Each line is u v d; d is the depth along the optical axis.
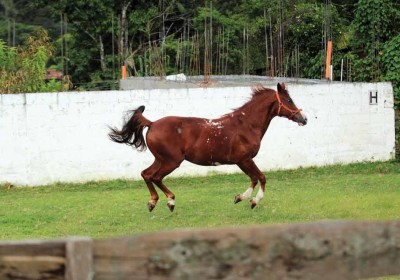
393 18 24.27
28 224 13.53
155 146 13.90
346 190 16.69
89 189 18.56
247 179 19.56
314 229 4.09
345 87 21.44
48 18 52.84
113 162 19.48
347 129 21.55
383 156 22.03
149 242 3.95
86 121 19.22
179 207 14.88
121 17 38.34
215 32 37.69
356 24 24.47
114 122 19.39
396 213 13.52
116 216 14.09
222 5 42.84
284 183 18.55
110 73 38.12
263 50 35.62
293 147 20.97
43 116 18.91
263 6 37.81
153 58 30.64
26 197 17.23
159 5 39.09
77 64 39.50
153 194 14.16
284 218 13.48
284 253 4.05
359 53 28.59
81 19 38.62
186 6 41.62
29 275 4.00
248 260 4.02
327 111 21.28
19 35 48.41
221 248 3.99
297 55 27.08
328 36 29.70
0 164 18.70
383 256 4.18
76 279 3.90
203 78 24.81
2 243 3.98
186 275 3.97
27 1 53.00
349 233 4.13
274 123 20.70
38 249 3.99
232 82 22.66
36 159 18.94
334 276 4.12
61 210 14.95
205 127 14.02
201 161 14.12
